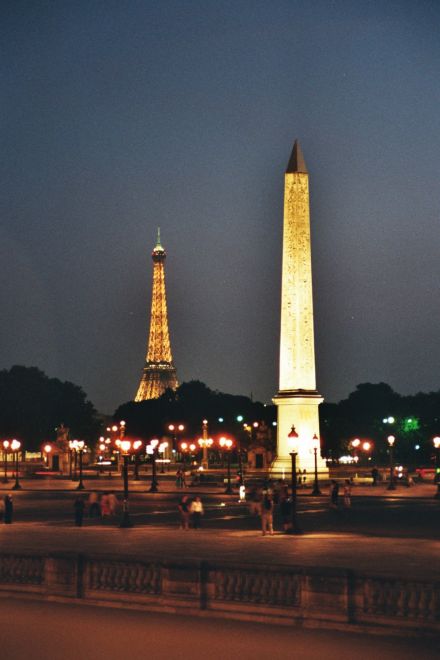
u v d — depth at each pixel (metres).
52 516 87.19
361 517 81.12
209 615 34.59
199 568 35.12
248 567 34.31
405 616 31.66
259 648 30.28
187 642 31.17
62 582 37.81
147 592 36.28
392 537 63.75
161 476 167.25
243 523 77.06
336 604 32.69
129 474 174.00
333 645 30.42
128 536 66.06
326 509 90.19
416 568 46.16
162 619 34.38
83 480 159.00
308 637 31.48
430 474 150.38
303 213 120.56
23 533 69.44
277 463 125.75
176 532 68.94
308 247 121.81
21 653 30.22
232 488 125.38
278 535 65.62
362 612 32.28
